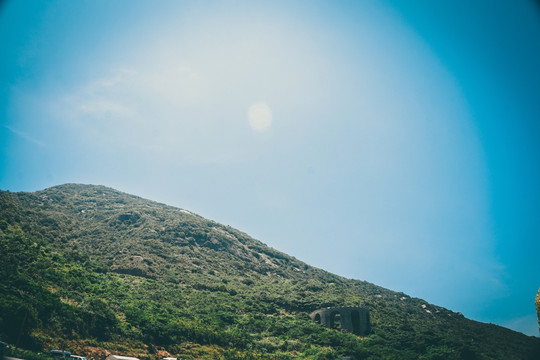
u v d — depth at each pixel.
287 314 90.81
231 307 84.75
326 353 63.62
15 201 125.50
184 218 157.88
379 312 100.38
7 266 59.38
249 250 149.50
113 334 54.59
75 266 82.12
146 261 104.31
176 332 61.34
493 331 98.81
